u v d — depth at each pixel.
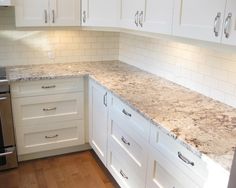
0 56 2.91
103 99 2.46
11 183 2.50
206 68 2.10
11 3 2.49
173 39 1.83
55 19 2.72
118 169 2.32
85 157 2.97
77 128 2.92
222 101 2.00
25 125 2.68
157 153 1.69
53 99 2.71
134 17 2.21
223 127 1.58
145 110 1.80
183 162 1.45
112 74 2.73
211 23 1.46
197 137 1.44
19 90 2.55
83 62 3.27
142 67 2.95
